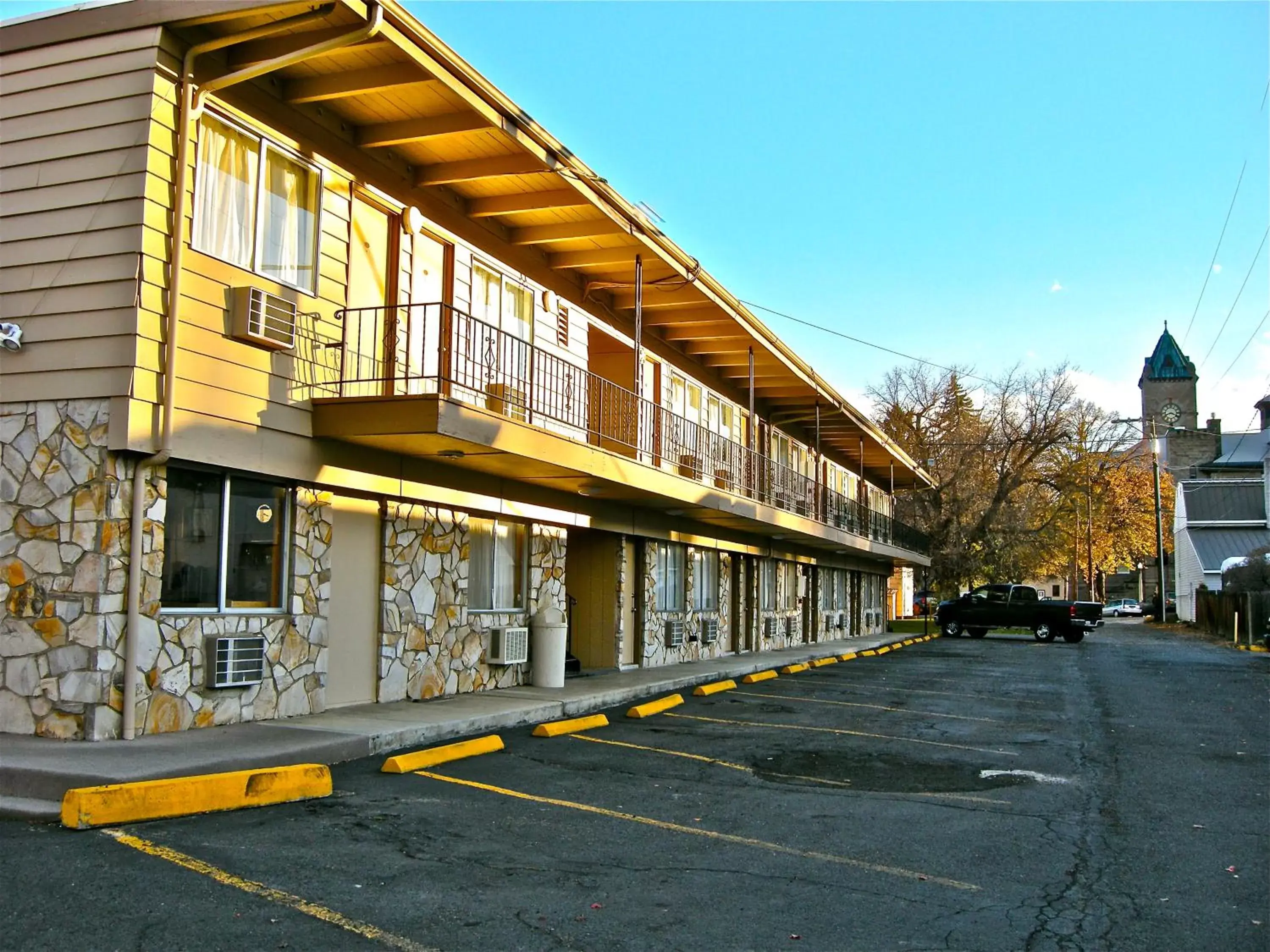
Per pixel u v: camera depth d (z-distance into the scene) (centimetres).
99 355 899
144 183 899
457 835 694
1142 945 529
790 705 1557
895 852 699
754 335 2061
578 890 587
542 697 1361
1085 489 6369
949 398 5934
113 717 875
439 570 1319
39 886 546
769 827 760
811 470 3288
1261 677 2208
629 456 1861
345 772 884
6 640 909
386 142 1170
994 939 529
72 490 895
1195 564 5669
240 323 984
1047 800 891
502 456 1230
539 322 1572
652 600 2019
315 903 539
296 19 914
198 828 673
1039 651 3153
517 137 1159
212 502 990
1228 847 738
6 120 964
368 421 1071
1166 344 10850
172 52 929
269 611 1048
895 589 5794
